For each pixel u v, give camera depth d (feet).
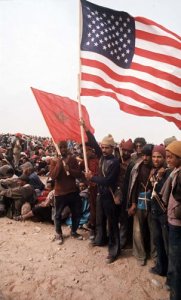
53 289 14.33
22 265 16.42
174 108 17.06
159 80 17.03
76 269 16.14
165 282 14.80
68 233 21.11
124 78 17.21
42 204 23.68
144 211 16.33
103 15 17.35
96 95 17.03
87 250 18.35
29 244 19.21
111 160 16.63
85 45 17.22
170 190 13.11
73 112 20.16
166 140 17.92
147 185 16.22
